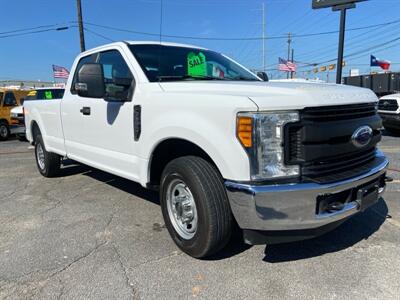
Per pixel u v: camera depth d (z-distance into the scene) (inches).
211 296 113.9
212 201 122.6
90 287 119.5
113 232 162.2
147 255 140.0
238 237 152.3
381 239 150.1
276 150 112.0
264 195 110.4
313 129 112.9
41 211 191.9
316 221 115.3
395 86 823.7
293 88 122.0
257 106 110.2
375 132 140.7
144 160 151.2
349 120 123.1
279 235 118.0
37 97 556.7
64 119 216.5
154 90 148.1
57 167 259.1
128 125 159.6
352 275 123.6
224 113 115.8
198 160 129.5
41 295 115.7
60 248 147.1
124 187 233.1
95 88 155.6
